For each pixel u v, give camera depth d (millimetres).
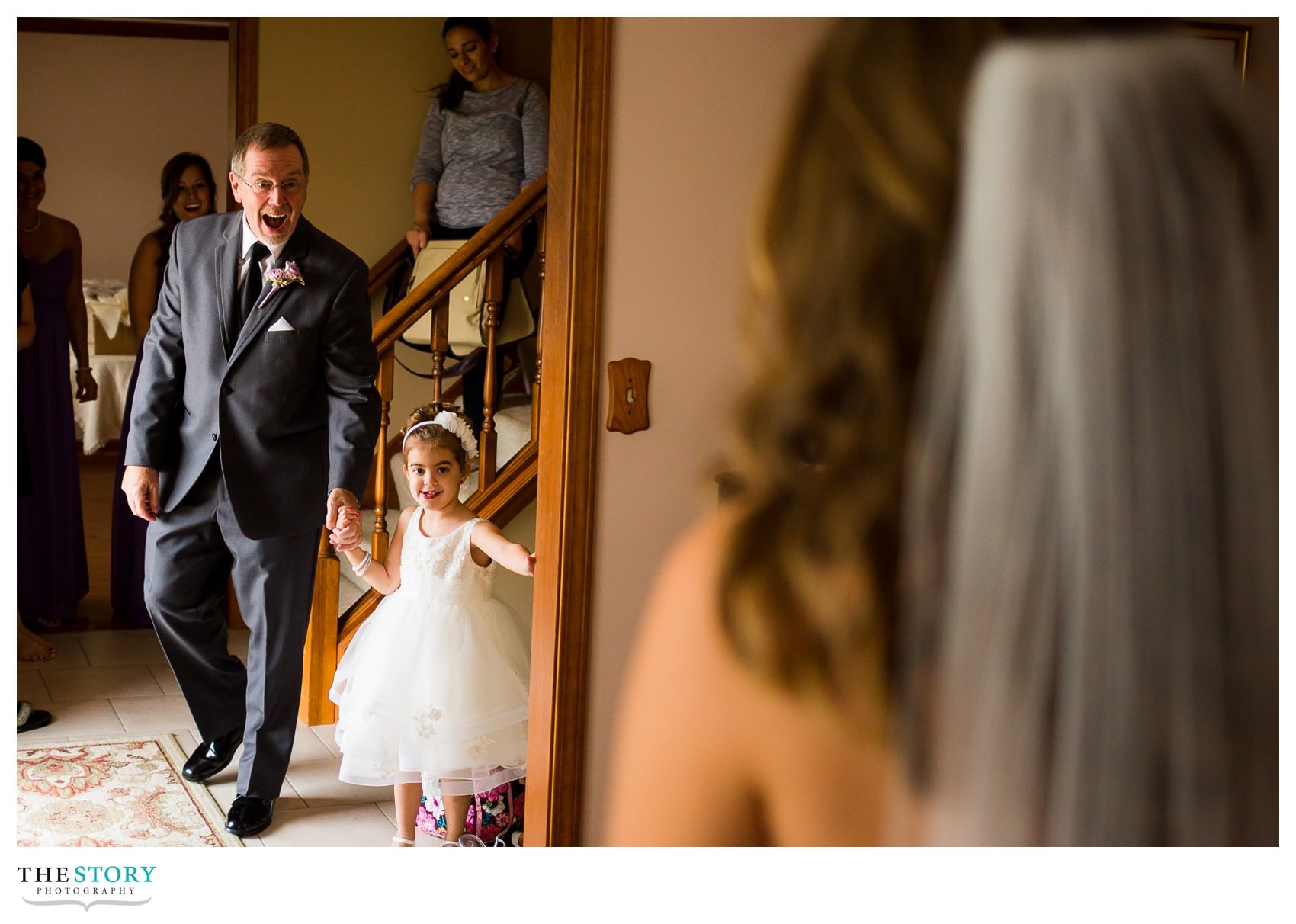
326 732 3674
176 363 2949
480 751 2670
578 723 2152
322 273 2895
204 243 2902
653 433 2127
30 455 4500
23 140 4414
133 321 4625
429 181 4531
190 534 2969
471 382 4449
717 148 2090
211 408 2871
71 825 2859
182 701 3879
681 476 2148
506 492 3604
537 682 2201
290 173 2789
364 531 4148
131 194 9461
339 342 2914
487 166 4422
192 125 9547
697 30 2061
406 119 4727
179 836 2836
